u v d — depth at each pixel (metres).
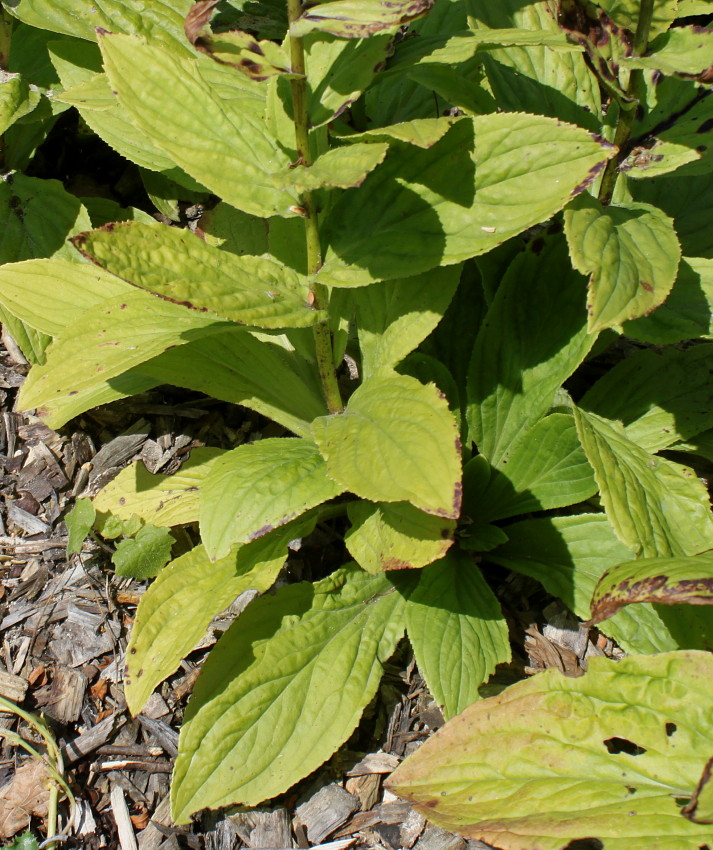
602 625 1.30
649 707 1.25
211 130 1.25
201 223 1.41
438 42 1.27
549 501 1.34
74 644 1.34
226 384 1.33
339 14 1.20
